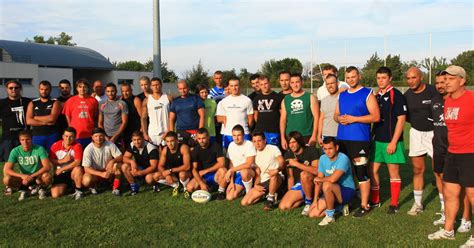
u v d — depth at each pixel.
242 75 45.44
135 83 48.62
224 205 5.98
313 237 4.56
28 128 7.18
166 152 6.53
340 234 4.64
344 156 5.20
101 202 6.21
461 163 4.16
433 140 4.97
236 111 6.96
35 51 42.66
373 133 5.57
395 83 33.66
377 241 4.40
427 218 5.19
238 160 6.35
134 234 4.73
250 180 6.16
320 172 5.41
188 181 6.50
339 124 5.57
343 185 5.32
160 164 6.61
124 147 7.64
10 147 7.04
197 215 5.46
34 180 6.65
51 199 6.42
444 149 4.82
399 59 35.88
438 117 4.83
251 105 7.04
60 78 39.81
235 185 6.36
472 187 4.08
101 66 45.81
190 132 7.16
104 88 8.29
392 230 4.75
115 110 7.32
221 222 5.14
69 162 6.66
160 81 7.43
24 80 36.12
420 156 5.38
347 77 5.41
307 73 46.72
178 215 5.46
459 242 4.33
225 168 6.41
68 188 6.88
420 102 5.28
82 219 5.34
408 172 8.16
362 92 5.34
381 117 5.45
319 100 6.89
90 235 4.72
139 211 5.69
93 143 6.64
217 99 9.21
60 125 7.30
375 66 36.59
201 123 7.17
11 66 34.75
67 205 6.04
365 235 4.60
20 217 5.45
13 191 6.88
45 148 7.07
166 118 7.46
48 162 6.56
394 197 5.47
